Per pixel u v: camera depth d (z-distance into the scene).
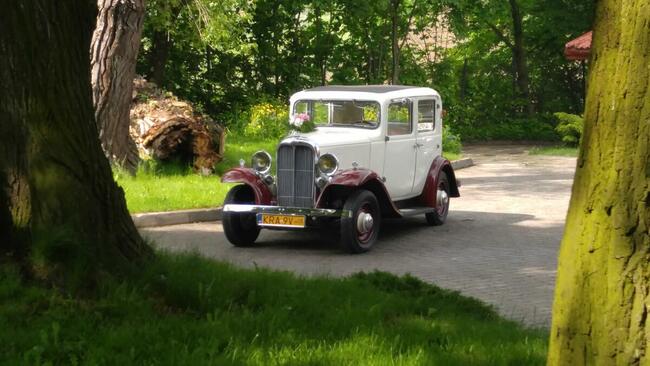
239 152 23.44
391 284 8.59
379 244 13.20
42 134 6.79
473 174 24.28
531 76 40.88
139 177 17.83
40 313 6.07
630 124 3.65
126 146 18.08
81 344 5.63
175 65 36.62
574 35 39.75
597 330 3.72
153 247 8.44
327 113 13.84
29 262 6.56
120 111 17.84
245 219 12.80
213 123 20.53
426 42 39.16
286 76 37.91
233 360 5.61
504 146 35.38
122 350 5.71
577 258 3.80
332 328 6.71
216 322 6.43
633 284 3.65
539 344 6.64
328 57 38.31
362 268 11.31
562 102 40.53
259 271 8.30
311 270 11.09
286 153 12.66
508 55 41.00
